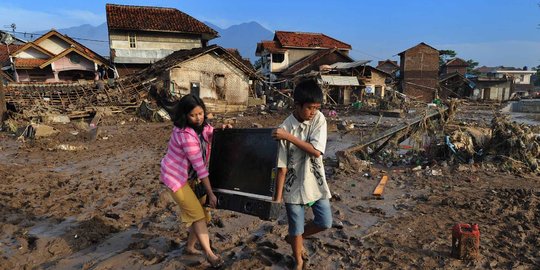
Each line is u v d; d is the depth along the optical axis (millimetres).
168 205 5957
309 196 3314
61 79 31453
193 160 3492
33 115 19203
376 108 30062
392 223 5242
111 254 4152
